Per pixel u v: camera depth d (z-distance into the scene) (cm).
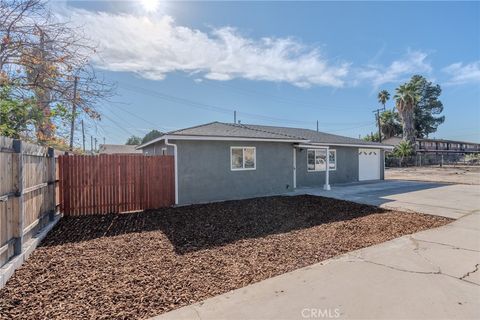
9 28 711
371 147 1861
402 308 296
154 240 573
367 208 916
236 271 407
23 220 467
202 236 602
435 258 450
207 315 286
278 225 699
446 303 305
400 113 4200
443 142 5066
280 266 425
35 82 784
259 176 1225
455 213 827
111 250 509
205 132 1146
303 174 1535
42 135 804
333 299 317
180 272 404
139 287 353
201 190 1065
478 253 474
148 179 934
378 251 488
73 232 638
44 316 284
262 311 293
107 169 867
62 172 809
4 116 705
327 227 677
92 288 350
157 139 1130
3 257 391
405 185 1588
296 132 1800
